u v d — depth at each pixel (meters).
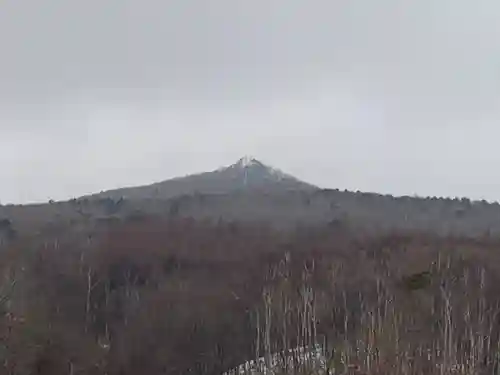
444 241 74.75
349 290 59.66
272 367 51.44
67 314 57.34
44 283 61.28
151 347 56.34
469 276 58.97
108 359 53.91
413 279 60.25
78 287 61.94
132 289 64.31
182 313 60.31
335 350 51.06
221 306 61.50
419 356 47.44
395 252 69.69
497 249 69.31
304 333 52.41
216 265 69.56
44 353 50.50
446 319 47.91
